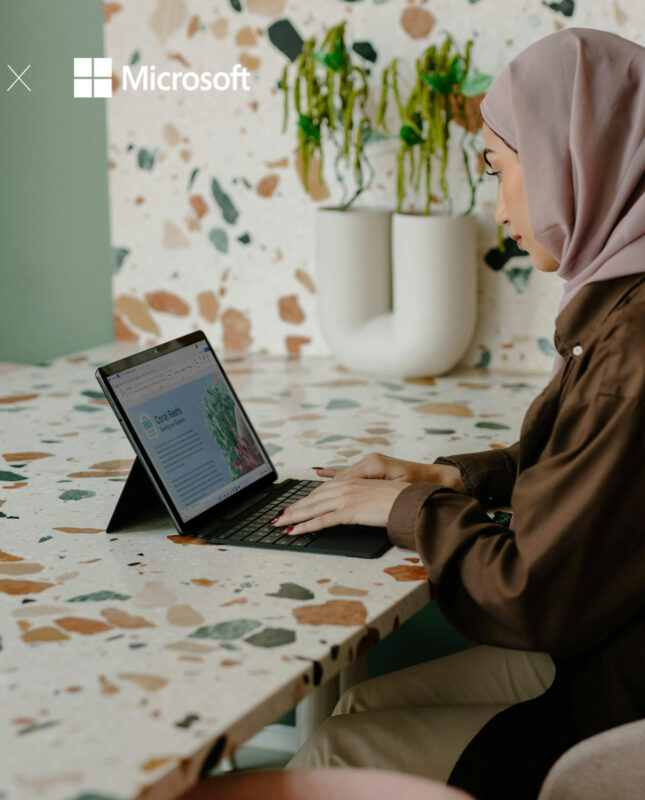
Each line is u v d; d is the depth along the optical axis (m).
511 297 2.09
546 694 1.14
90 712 0.76
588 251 1.19
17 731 0.73
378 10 2.08
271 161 2.24
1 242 2.56
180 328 2.42
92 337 2.54
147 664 0.84
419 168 2.03
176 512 1.17
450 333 1.99
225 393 1.37
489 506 1.34
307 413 1.77
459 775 1.07
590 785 0.89
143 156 2.35
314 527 1.16
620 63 1.16
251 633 0.90
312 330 2.28
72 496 1.32
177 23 2.26
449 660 1.39
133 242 2.41
